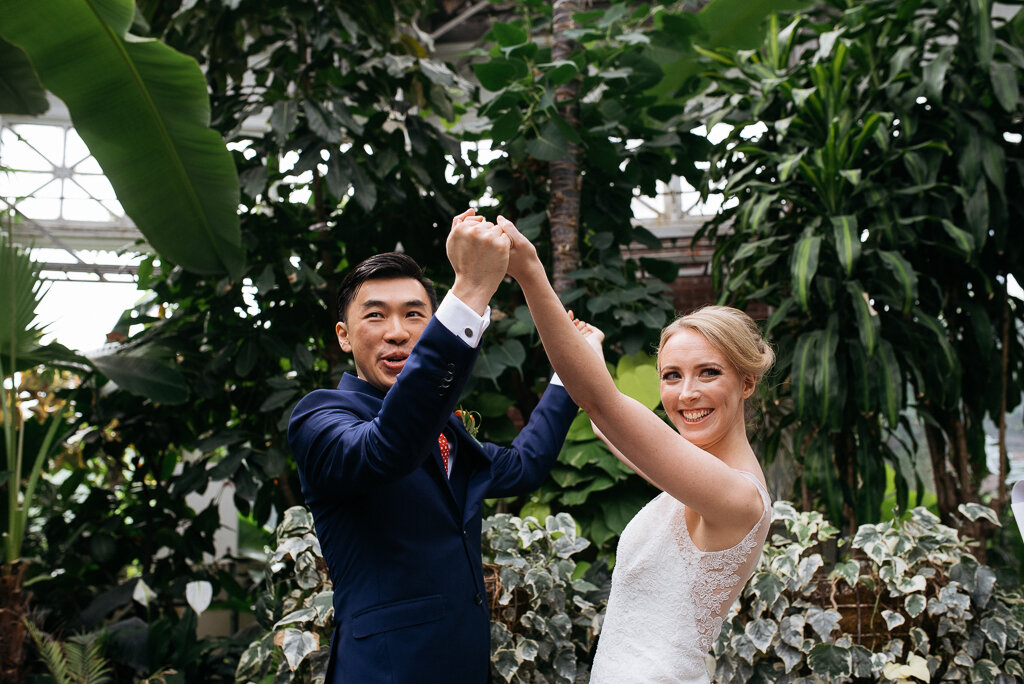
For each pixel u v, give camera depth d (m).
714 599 1.26
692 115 4.10
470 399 3.41
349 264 3.98
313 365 3.79
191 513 4.19
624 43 3.68
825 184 3.14
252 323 3.76
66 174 6.53
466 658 1.30
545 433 1.69
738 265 3.61
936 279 3.40
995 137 3.29
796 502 3.32
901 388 3.15
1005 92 3.01
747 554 1.24
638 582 1.34
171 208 3.29
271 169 4.23
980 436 3.38
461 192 4.12
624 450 1.18
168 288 4.09
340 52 3.87
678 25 3.66
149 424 4.02
